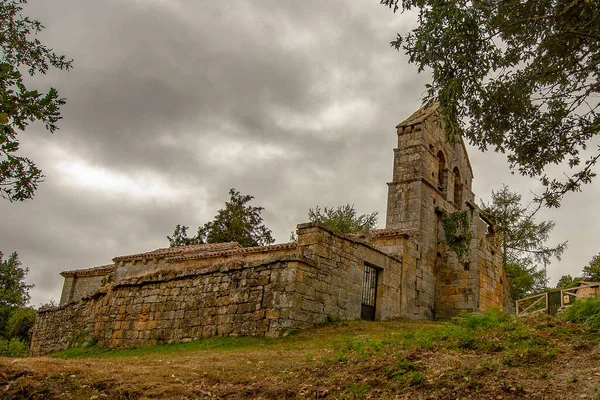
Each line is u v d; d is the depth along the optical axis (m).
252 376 10.02
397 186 27.45
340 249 19.53
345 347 11.58
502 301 28.23
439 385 8.05
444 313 25.95
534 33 11.27
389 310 22.20
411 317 23.92
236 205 55.12
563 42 11.18
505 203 27.11
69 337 23.06
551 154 11.96
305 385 9.12
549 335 10.07
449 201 29.48
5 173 8.48
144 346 19.25
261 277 17.52
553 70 11.28
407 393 8.02
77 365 10.91
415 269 24.83
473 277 25.88
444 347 10.09
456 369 8.57
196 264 26.27
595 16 10.29
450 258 26.81
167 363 11.73
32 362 10.73
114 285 21.73
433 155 28.80
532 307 16.86
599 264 36.78
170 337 18.84
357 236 24.61
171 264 27.45
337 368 9.84
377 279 22.25
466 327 11.30
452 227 27.25
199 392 9.05
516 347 9.49
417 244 25.42
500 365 8.56
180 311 19.08
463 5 10.91
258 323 16.80
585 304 11.21
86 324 22.25
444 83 11.41
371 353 10.50
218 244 30.50
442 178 29.75
